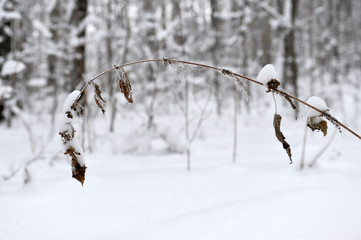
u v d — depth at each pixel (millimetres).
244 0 7164
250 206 1365
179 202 1469
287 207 1347
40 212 1364
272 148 3258
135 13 5348
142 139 3178
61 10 5320
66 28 5039
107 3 5012
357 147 3068
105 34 4789
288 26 7059
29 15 6156
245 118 5980
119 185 1752
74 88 3605
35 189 1601
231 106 7020
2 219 1289
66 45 4785
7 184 1837
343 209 1310
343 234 1083
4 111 5281
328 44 13000
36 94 6258
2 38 5094
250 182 1818
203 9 7953
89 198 1536
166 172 2094
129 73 5016
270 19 7469
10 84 2943
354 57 12891
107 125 4820
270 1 9133
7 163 2342
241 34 7336
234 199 1495
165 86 4297
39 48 4883
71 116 942
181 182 1819
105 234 1146
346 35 14562
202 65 979
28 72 5535
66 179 1804
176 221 1224
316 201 1412
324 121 974
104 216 1314
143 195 1578
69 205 1444
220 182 1821
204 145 3520
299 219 1220
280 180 1873
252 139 4055
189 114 4387
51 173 1967
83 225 1229
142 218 1283
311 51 13180
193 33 7316
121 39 5035
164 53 5250
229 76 973
